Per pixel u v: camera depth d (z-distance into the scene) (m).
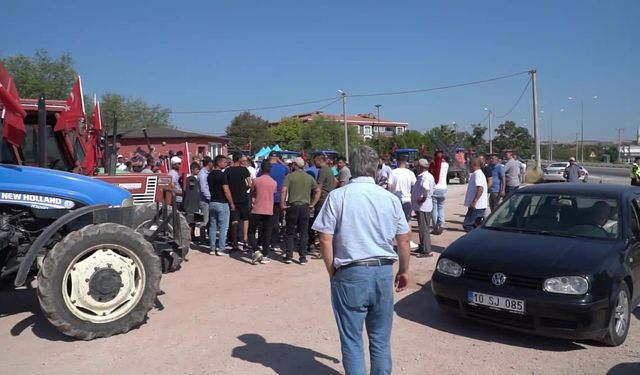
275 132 59.03
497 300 4.84
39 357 4.55
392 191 9.40
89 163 8.11
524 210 6.14
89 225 5.05
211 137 38.88
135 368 4.32
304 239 8.45
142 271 5.12
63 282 4.77
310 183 8.48
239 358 4.54
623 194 5.88
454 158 31.91
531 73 31.19
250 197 10.08
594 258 4.86
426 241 8.85
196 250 9.60
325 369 4.31
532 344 4.87
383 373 3.42
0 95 5.26
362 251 3.31
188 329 5.27
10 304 6.22
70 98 7.37
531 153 58.69
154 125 54.56
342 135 54.25
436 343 4.91
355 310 3.33
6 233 5.11
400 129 95.81
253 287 6.92
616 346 4.80
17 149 6.66
